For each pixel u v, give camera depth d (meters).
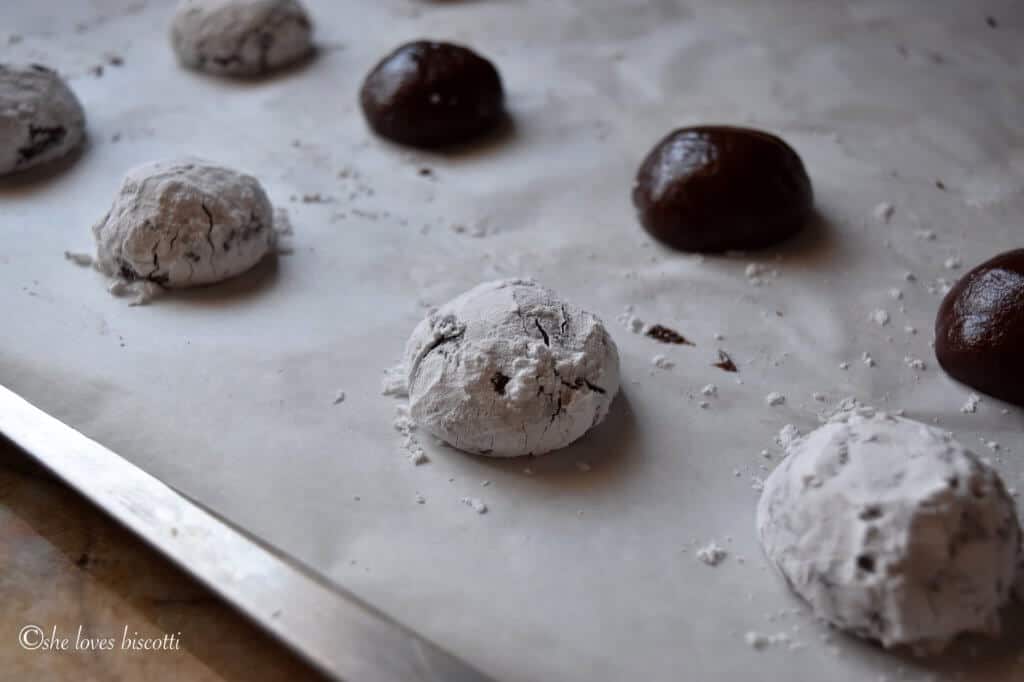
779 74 0.32
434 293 0.25
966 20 0.34
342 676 0.17
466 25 0.35
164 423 0.22
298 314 0.24
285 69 0.33
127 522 0.19
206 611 0.19
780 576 0.19
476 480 0.21
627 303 0.25
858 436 0.19
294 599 0.18
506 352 0.21
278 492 0.21
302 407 0.22
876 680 0.18
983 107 0.30
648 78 0.32
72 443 0.20
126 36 0.34
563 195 0.28
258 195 0.25
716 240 0.26
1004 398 0.22
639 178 0.27
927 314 0.24
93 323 0.24
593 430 0.22
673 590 0.19
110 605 0.19
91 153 0.29
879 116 0.30
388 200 0.28
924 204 0.27
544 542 0.20
